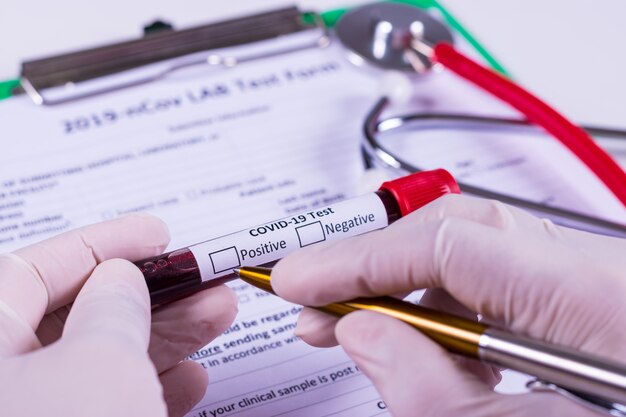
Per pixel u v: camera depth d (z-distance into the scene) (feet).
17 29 2.82
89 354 1.48
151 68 2.65
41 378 1.45
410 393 1.63
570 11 3.06
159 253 1.95
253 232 1.81
